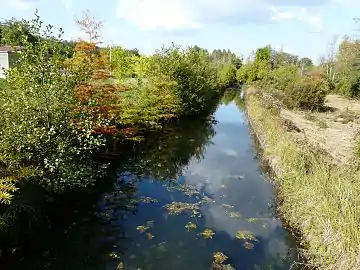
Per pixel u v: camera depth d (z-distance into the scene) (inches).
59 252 389.4
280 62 3395.7
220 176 689.0
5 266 352.2
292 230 434.9
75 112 480.1
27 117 415.2
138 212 502.3
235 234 443.5
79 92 522.3
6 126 400.5
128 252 395.9
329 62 2704.2
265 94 1670.8
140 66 1253.1
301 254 385.4
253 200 560.7
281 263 379.6
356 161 476.1
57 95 443.2
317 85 1445.6
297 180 488.4
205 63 1839.3
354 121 1162.6
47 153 433.1
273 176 628.7
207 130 1191.6
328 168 461.1
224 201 555.5
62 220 458.3
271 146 756.6
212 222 478.0
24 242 387.2
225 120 1439.5
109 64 792.9
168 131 1109.7
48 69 449.1
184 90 1266.0
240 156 853.8
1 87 466.6
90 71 530.9
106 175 635.5
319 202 392.2
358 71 1643.7
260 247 412.5
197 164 774.5
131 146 821.9
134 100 830.5
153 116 874.1
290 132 816.9
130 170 709.3
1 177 360.8
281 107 1398.9
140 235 434.6
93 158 609.3
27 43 438.6
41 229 414.9
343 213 338.3
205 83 1560.0
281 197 526.9
